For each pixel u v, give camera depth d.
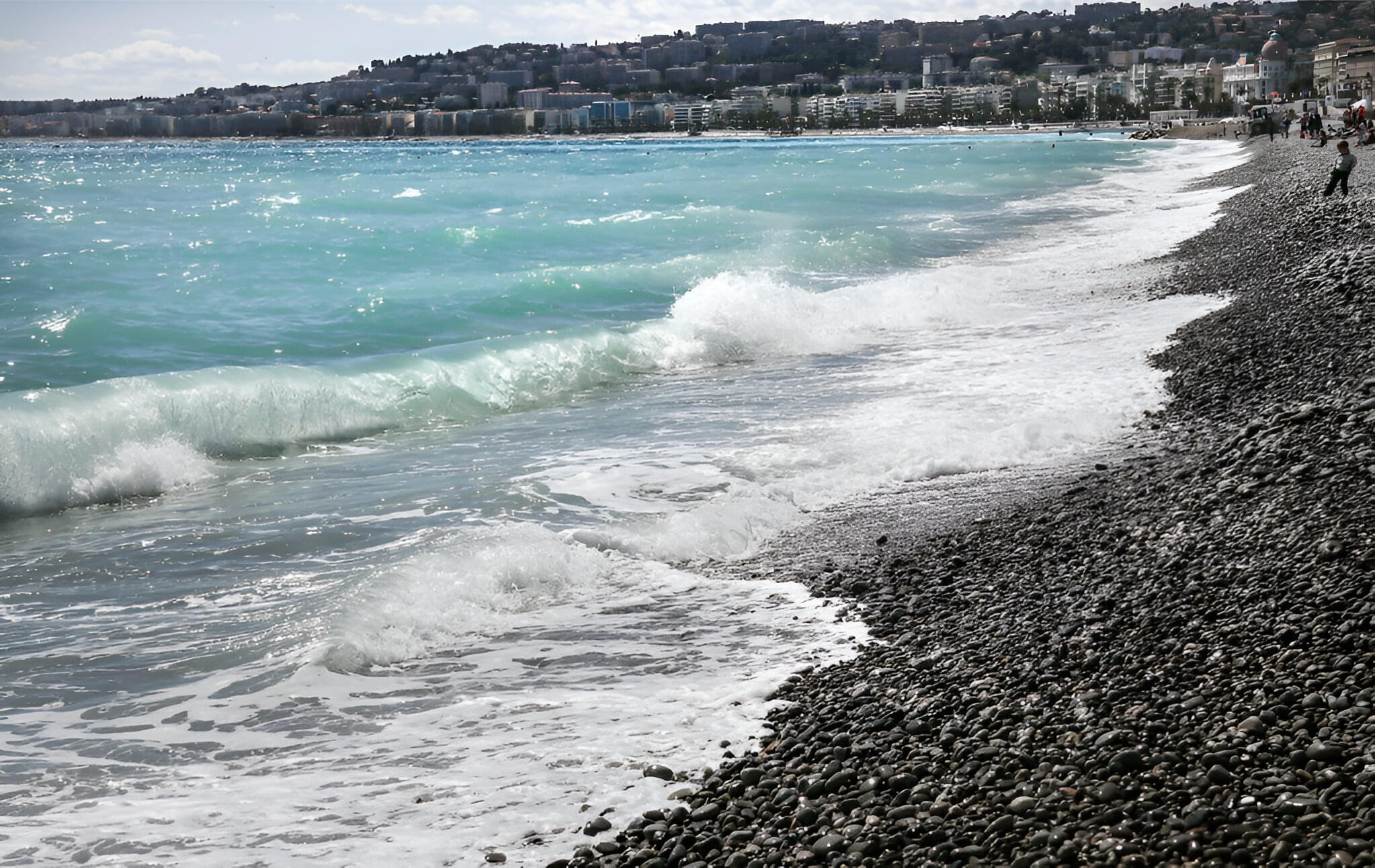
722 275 22.09
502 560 8.75
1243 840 4.12
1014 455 11.52
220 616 8.01
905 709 6.04
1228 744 4.86
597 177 72.06
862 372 16.38
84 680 7.05
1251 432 10.38
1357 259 18.14
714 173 75.81
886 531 9.67
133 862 5.12
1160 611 6.75
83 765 6.05
